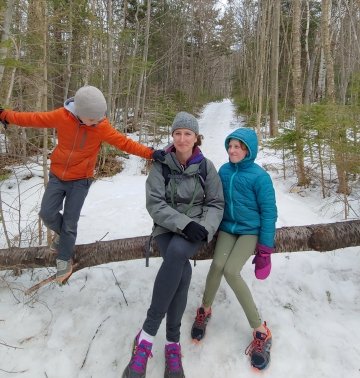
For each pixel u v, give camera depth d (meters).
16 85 5.18
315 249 3.06
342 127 5.17
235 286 2.49
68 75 5.82
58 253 2.85
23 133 4.69
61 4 4.68
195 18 29.58
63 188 2.83
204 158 2.62
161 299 2.26
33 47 4.21
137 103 14.37
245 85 26.61
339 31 17.64
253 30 25.05
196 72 31.47
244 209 2.65
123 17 12.87
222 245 2.66
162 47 21.56
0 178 3.93
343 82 12.73
